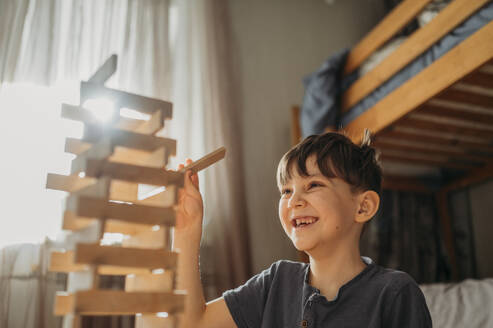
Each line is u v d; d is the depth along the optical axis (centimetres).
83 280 41
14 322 172
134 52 225
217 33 258
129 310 40
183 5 252
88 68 215
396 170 268
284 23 296
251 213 250
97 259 40
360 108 208
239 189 233
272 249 249
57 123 199
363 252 254
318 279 75
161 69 228
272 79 280
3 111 193
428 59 171
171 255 43
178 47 245
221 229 223
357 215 76
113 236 174
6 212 183
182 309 42
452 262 267
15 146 191
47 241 182
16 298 174
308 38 300
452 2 160
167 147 45
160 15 237
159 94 223
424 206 275
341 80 224
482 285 157
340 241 73
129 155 48
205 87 245
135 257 41
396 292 68
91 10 222
